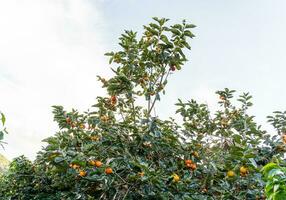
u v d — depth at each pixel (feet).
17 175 24.49
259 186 16.74
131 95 20.01
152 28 20.16
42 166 23.53
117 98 22.09
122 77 19.39
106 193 17.33
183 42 19.83
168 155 19.42
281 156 21.20
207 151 22.30
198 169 19.13
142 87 21.03
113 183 16.74
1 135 13.25
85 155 16.60
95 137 20.54
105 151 18.38
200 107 24.04
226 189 16.49
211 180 18.25
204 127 24.25
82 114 22.33
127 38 20.99
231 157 15.42
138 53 20.93
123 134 19.25
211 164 17.80
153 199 15.90
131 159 16.75
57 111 22.07
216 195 18.34
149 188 15.66
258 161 21.22
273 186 7.50
